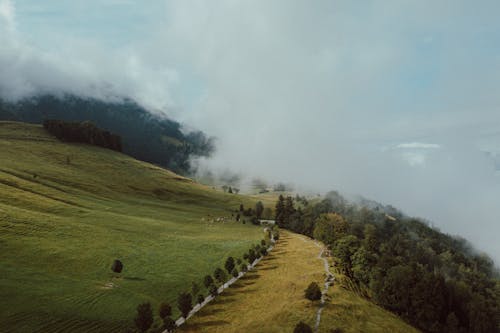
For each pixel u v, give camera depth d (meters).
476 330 78.94
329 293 65.25
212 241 115.31
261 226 178.88
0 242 68.31
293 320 52.12
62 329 45.69
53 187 137.00
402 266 84.81
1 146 186.25
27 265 62.84
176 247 99.06
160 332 50.66
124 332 47.81
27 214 89.94
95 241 85.88
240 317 56.22
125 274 70.25
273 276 81.25
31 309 48.22
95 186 165.62
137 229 111.25
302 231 176.25
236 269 83.06
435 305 74.88
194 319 56.28
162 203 184.62
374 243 141.75
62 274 63.16
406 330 59.69
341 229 140.12
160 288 66.69
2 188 109.19
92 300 55.09
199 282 73.81
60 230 85.88
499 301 154.25
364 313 60.03
